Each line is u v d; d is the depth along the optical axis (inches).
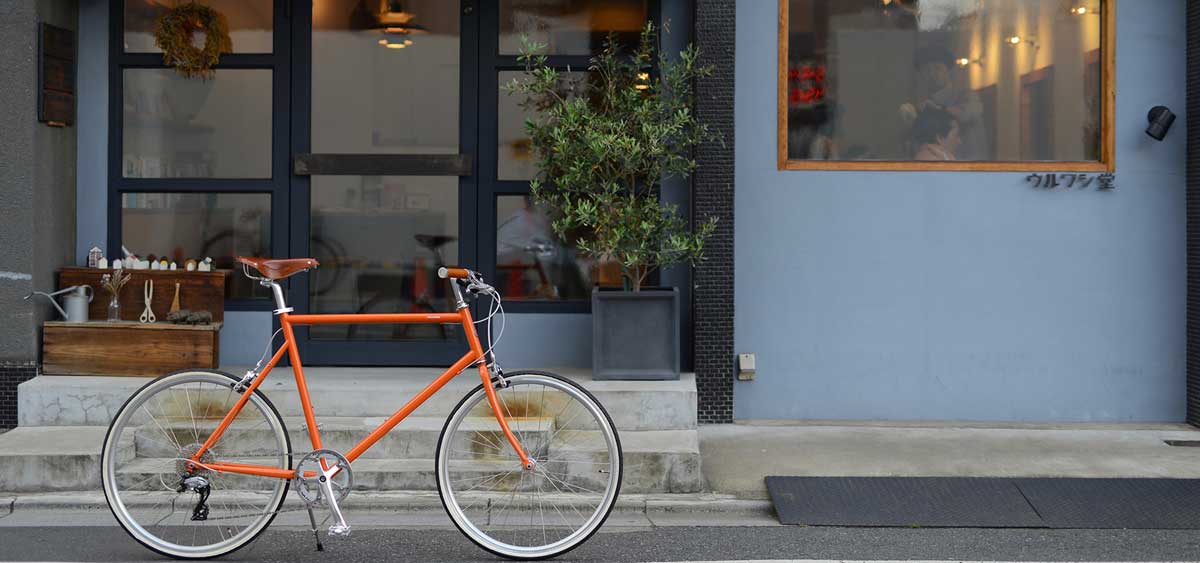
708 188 270.4
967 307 279.3
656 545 185.9
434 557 177.3
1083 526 196.5
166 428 182.9
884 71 279.9
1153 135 272.4
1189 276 275.4
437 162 278.8
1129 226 277.6
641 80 270.1
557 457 188.1
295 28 280.7
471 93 280.7
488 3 281.3
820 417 280.4
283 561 174.9
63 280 264.5
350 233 283.3
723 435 263.0
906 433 266.5
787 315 279.4
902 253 279.0
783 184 278.4
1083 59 279.6
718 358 274.2
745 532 194.7
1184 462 238.7
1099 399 279.1
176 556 173.9
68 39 268.7
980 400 279.3
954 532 193.6
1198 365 271.6
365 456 224.8
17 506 208.1
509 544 180.4
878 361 279.6
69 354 255.3
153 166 282.0
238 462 178.5
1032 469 232.4
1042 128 279.9
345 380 257.1
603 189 253.4
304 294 281.0
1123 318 278.5
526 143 282.0
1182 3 276.1
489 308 282.0
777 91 278.1
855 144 280.4
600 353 254.8
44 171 260.4
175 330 255.3
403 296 283.9
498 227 283.4
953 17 279.6
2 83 253.4
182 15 275.9
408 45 282.8
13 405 254.8
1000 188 277.9
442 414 243.6
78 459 213.0
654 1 281.6
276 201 281.3
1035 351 279.1
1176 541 188.2
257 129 282.4
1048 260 278.2
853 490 215.8
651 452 216.8
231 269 282.8
